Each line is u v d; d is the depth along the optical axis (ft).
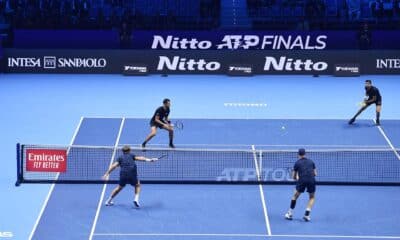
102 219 77.00
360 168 91.50
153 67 140.87
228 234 73.67
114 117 113.09
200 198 82.94
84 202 81.30
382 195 84.02
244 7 153.48
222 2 154.10
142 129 107.04
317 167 91.71
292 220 77.30
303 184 76.18
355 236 73.31
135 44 143.64
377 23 150.92
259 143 100.99
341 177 88.53
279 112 116.98
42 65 140.67
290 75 141.69
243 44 143.33
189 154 95.40
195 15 152.15
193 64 141.28
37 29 144.36
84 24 148.36
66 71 140.97
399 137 104.22
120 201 81.87
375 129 108.17
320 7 152.25
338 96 126.82
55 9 150.00
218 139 102.58
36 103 120.26
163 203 81.41
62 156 84.94
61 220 76.69
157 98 124.26
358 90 130.82
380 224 76.38
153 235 73.31
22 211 78.79
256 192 84.74
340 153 96.37
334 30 147.23
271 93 128.57
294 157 94.32
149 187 85.61
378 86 133.49
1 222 75.97
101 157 94.22
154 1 153.48
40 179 87.10
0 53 138.31
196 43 143.33
